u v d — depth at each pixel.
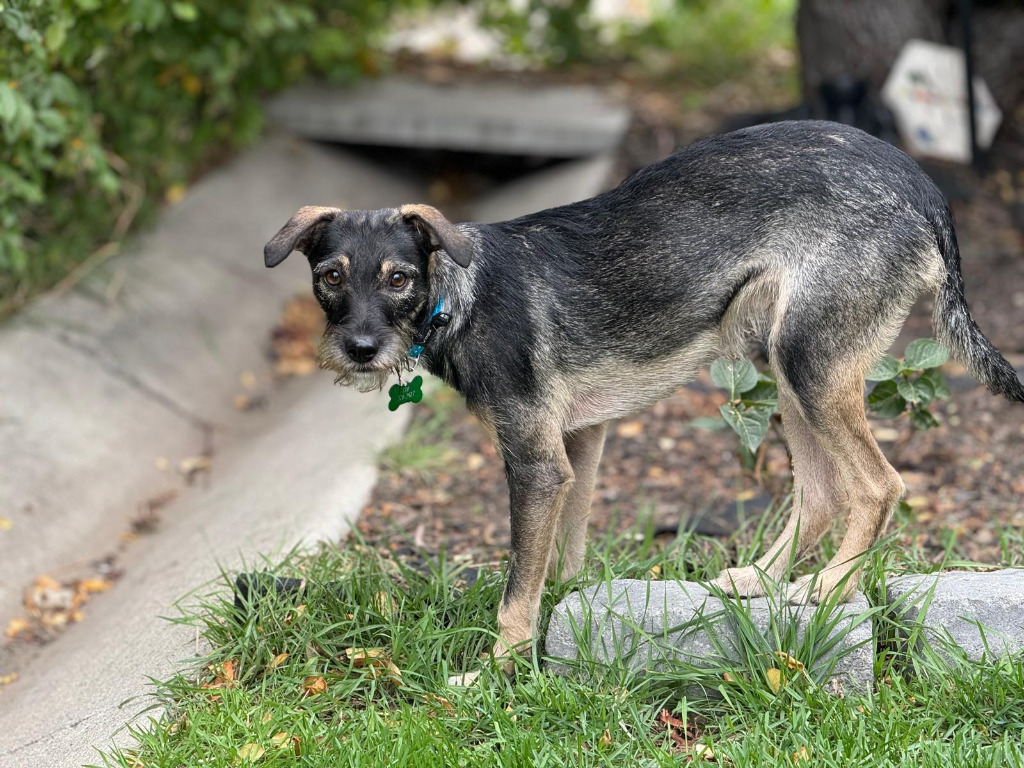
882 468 4.35
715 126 11.90
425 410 7.62
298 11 10.43
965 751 3.76
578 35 14.48
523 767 3.82
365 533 5.89
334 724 4.16
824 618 4.25
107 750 4.22
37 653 5.67
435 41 16.11
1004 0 10.73
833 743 3.91
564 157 12.00
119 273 9.09
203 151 11.51
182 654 4.82
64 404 7.48
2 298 8.21
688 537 5.18
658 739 4.17
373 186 12.26
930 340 4.91
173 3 8.12
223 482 7.25
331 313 4.31
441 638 4.54
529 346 4.38
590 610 4.41
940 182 9.96
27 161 7.18
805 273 4.23
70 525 6.68
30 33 6.24
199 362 8.70
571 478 4.44
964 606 4.34
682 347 4.54
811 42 10.62
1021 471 6.31
